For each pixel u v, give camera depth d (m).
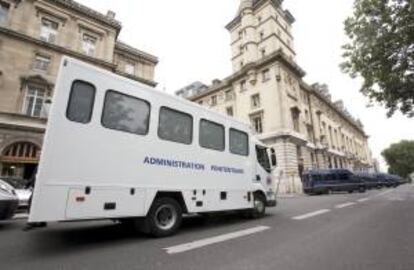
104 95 5.73
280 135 31.84
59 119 4.98
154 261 4.59
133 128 6.10
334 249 5.27
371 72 13.73
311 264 4.39
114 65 27.59
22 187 12.66
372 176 37.19
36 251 5.23
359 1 13.41
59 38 24.89
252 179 9.32
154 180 6.25
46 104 22.66
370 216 9.42
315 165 39.84
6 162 19.80
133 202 5.78
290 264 4.40
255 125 36.22
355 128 72.19
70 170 4.98
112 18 28.95
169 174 6.60
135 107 6.25
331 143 49.91
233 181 8.45
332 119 53.97
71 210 4.88
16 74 21.67
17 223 9.33
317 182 28.34
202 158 7.55
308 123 40.25
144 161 6.14
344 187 27.70
